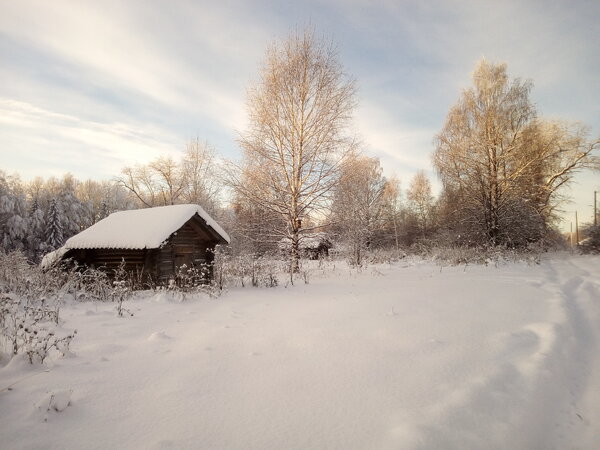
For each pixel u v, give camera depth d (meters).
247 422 2.87
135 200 42.00
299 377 3.79
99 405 3.10
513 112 22.12
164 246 11.30
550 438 2.92
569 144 23.14
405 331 5.59
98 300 8.53
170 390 3.43
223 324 6.10
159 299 8.45
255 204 16.55
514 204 22.30
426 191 43.81
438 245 25.52
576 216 39.34
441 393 3.42
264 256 15.03
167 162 33.34
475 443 2.66
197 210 11.91
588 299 8.57
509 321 6.22
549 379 3.86
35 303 7.34
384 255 22.81
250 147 15.75
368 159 18.41
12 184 39.25
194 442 2.57
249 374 3.86
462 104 23.45
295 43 16.16
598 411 3.35
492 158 22.22
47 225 40.44
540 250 24.19
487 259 18.09
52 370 3.88
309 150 15.97
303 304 8.09
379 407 3.14
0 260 9.96
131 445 2.52
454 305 7.66
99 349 4.60
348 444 2.57
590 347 5.12
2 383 3.52
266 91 15.92
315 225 17.41
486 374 3.89
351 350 4.67
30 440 2.55
